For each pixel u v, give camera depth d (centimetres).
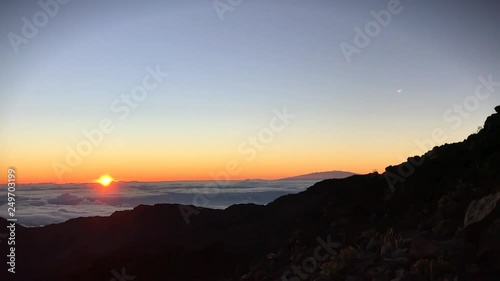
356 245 1299
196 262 2994
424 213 1417
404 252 1070
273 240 2736
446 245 998
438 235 1141
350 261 1166
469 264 927
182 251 3231
